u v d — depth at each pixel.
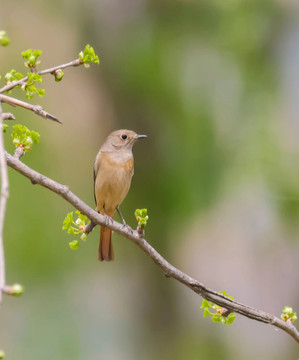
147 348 15.42
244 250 14.98
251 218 14.66
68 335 14.38
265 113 14.48
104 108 14.76
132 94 14.79
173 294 15.75
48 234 13.62
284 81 14.69
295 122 14.55
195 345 15.57
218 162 14.57
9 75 4.71
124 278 15.42
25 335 14.20
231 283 15.02
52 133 14.04
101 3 14.76
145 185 14.90
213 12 14.62
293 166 14.34
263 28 14.44
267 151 14.31
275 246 14.80
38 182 4.49
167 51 14.82
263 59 14.64
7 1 14.32
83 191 14.26
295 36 14.64
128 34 14.87
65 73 14.49
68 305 14.50
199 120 14.60
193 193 14.73
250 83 14.55
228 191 14.58
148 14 14.89
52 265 13.77
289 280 14.84
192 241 15.38
